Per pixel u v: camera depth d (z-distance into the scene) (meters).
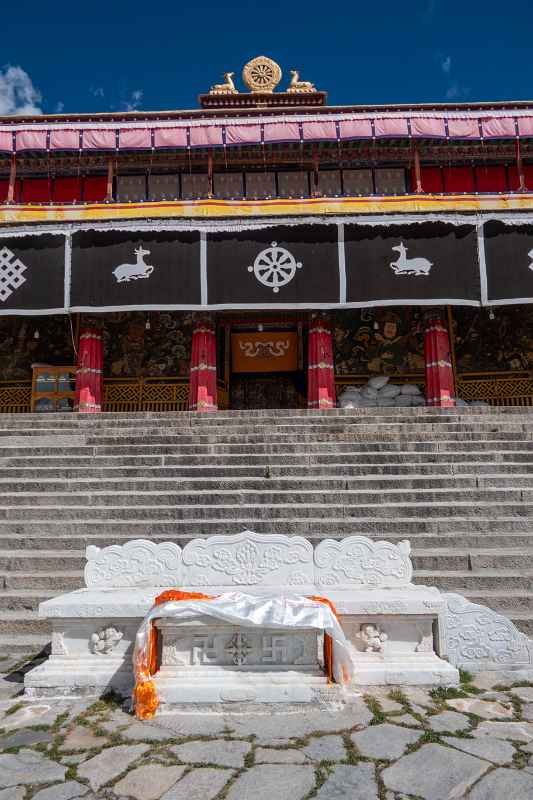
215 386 16.69
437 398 16.52
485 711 4.32
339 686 4.39
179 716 4.26
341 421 12.21
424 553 7.20
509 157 18.64
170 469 9.55
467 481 9.05
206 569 5.50
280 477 9.45
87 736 3.97
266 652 4.59
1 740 3.92
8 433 11.44
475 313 19.84
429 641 4.97
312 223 16.09
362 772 3.46
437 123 16.52
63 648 4.89
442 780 3.37
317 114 17.16
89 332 17.02
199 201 17.05
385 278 15.75
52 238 16.06
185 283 15.88
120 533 8.00
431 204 16.91
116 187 19.41
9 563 7.23
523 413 12.68
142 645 4.47
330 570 5.47
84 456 10.25
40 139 16.59
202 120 16.66
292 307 15.75
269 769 3.50
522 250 15.68
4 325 20.12
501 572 6.85
